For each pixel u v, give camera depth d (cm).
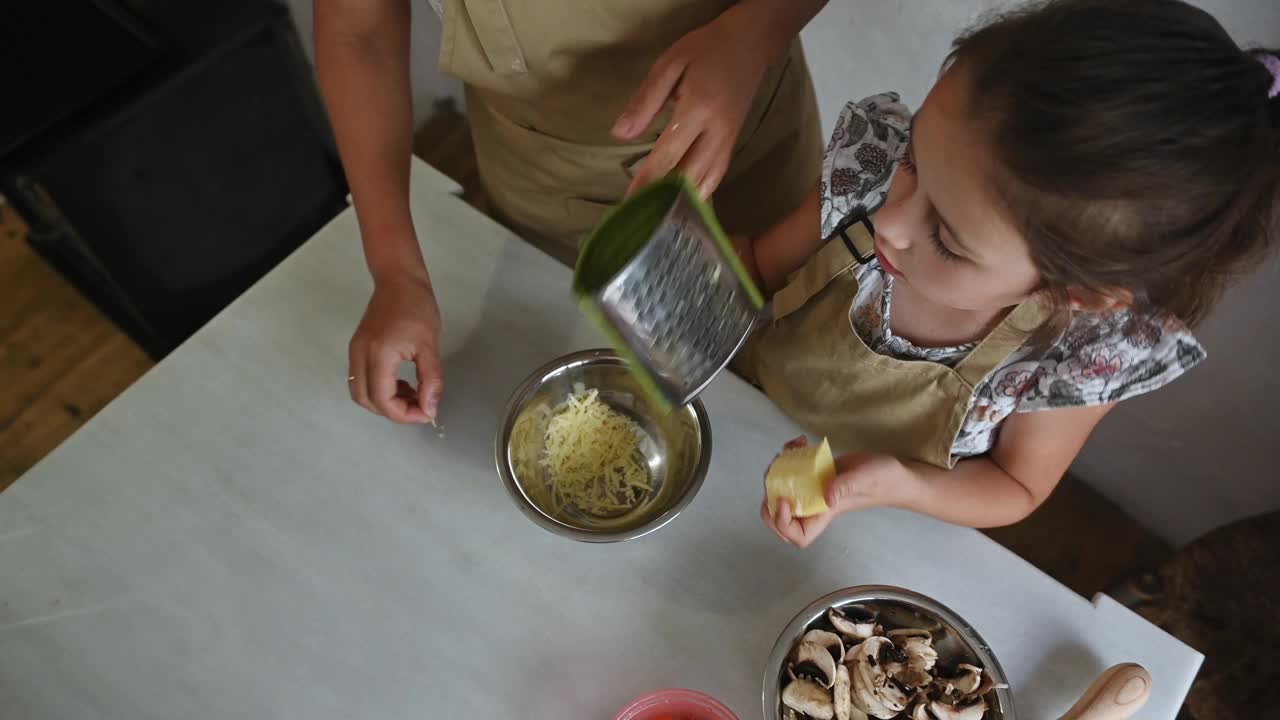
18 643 83
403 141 96
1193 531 155
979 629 84
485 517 89
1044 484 90
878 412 95
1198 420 134
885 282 88
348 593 85
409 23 98
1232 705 102
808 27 127
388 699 81
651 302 60
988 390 85
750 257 106
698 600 85
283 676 82
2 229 194
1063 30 56
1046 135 55
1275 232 68
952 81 62
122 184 150
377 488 90
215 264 176
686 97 77
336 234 104
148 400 94
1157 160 54
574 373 90
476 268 102
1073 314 76
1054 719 80
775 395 107
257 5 155
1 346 183
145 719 80
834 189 91
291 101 169
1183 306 70
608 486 91
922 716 73
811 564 86
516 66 96
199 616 84
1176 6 55
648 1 88
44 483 89
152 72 147
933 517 88
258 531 88
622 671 82
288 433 92
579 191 118
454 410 94
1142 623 83
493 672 82
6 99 140
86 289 171
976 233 62
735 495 90
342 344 97
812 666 75
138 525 88
